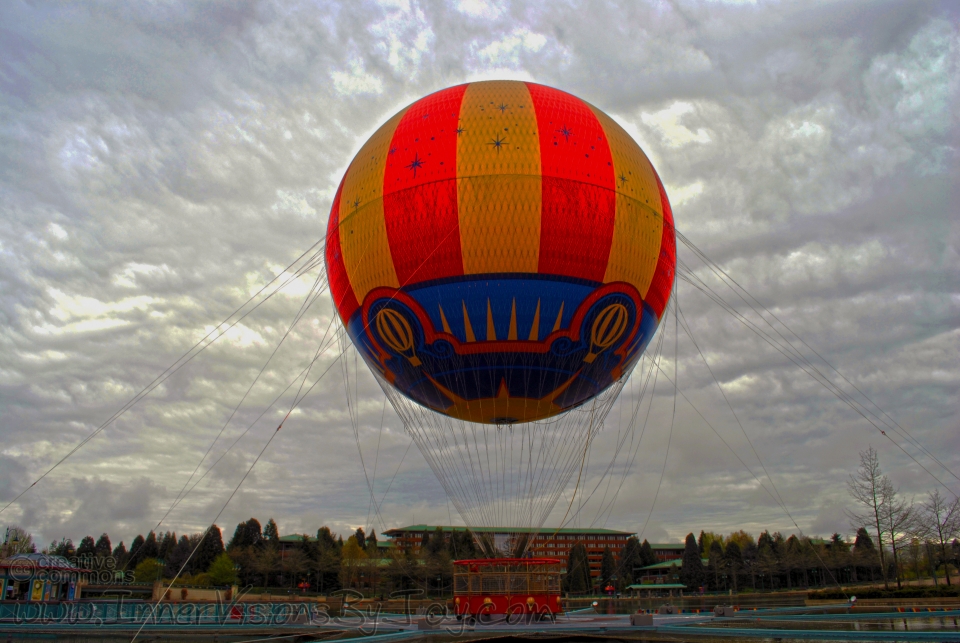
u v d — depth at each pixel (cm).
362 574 12219
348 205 3669
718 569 14375
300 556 12319
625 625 3334
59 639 3594
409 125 3578
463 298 3409
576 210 3322
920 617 3791
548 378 3731
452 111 3512
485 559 3734
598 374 3903
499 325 3459
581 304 3462
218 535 13038
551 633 3039
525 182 3284
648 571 16975
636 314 3706
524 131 3388
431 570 12600
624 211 3462
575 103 3669
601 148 3494
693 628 3131
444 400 4062
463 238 3300
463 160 3328
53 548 13812
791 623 3456
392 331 3684
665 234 3775
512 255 3309
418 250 3384
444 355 3634
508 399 3916
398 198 3412
